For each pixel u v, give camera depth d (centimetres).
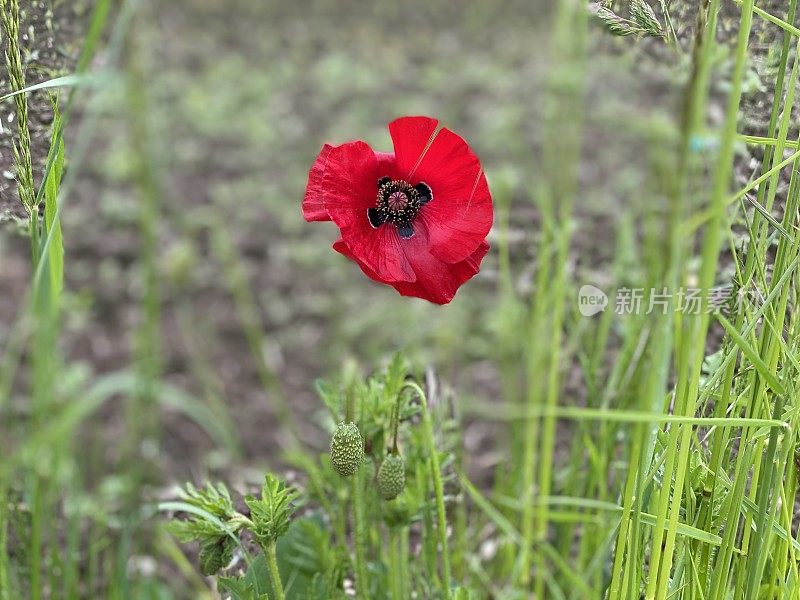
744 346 65
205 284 164
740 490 68
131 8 80
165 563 93
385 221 67
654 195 88
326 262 173
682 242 67
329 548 79
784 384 68
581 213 130
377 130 220
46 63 81
